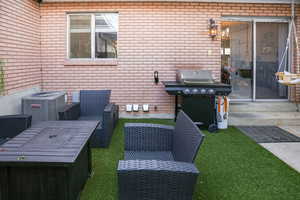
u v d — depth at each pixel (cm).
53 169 259
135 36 682
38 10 664
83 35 693
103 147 462
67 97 689
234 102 749
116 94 692
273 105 711
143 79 690
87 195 308
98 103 576
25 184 259
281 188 326
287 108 685
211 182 341
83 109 571
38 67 665
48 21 676
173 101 695
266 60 745
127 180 229
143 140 340
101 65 686
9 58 516
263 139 517
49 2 668
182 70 612
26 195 261
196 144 245
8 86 512
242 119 615
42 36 679
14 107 530
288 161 411
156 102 695
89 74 687
